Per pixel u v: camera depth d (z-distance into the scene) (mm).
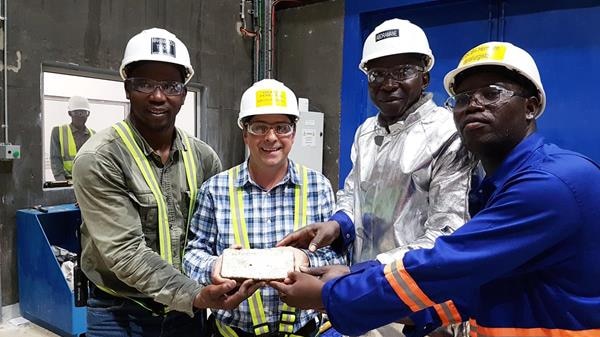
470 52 983
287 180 1491
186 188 1533
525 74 926
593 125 2986
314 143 4031
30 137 2988
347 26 3904
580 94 3020
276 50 4488
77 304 1574
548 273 883
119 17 3432
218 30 4164
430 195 1363
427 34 3598
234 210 1473
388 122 1500
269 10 4379
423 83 1462
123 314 1508
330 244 1512
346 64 3938
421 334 1175
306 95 4328
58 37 3094
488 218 883
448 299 948
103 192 1347
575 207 827
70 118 3312
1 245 2918
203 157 1641
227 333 1461
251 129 1446
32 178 3014
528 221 835
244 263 1258
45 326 2893
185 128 4117
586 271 860
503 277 923
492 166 1023
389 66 1410
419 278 915
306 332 1475
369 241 1550
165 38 1423
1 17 2797
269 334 1431
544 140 958
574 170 843
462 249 887
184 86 1485
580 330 865
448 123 1366
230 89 4312
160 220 1434
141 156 1437
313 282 1088
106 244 1346
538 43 3148
